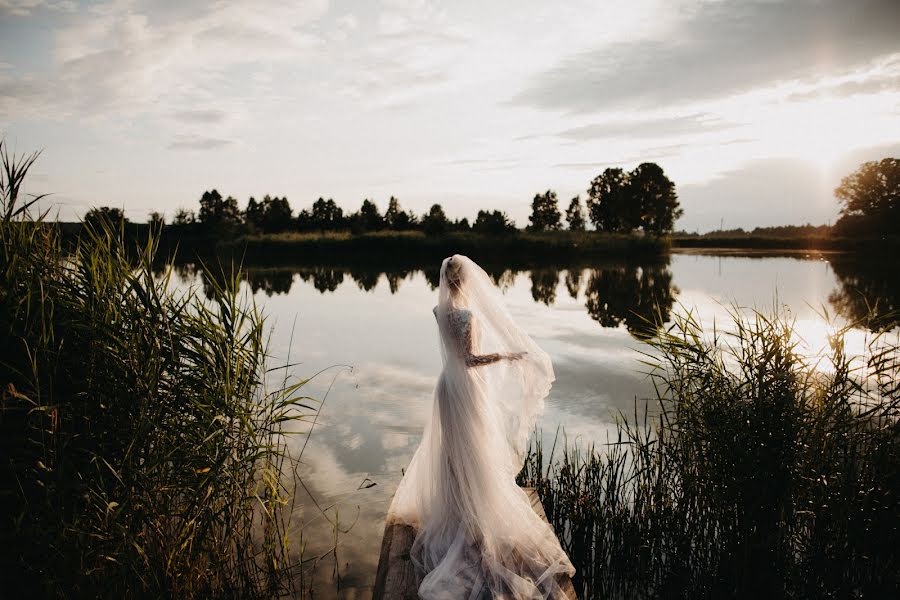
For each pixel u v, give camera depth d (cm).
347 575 365
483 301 341
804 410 348
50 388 284
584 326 1184
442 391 325
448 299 333
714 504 367
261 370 372
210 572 324
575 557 396
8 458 279
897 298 1391
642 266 3228
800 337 365
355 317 1322
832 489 336
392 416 639
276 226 5816
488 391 329
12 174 309
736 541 349
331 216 6469
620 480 433
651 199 6619
